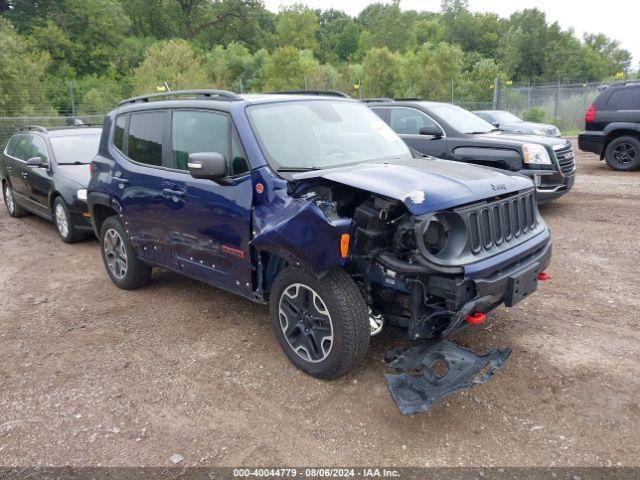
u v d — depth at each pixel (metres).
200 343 4.62
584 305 5.05
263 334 4.72
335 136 4.59
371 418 3.50
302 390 3.83
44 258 7.50
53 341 4.81
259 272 4.14
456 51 35.47
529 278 3.70
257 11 73.56
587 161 15.17
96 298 5.80
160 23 71.00
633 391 3.64
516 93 28.98
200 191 4.43
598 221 8.18
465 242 3.41
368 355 4.20
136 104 5.59
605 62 69.88
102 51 53.31
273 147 4.14
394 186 3.46
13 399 3.91
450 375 3.44
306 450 3.25
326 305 3.63
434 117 9.06
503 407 3.54
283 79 32.62
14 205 10.23
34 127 9.75
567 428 3.32
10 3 52.59
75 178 7.91
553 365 3.99
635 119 12.43
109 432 3.50
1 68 23.47
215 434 3.44
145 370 4.24
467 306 3.29
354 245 3.44
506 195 3.84
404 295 3.59
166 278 6.28
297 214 3.55
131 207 5.30
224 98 4.70
